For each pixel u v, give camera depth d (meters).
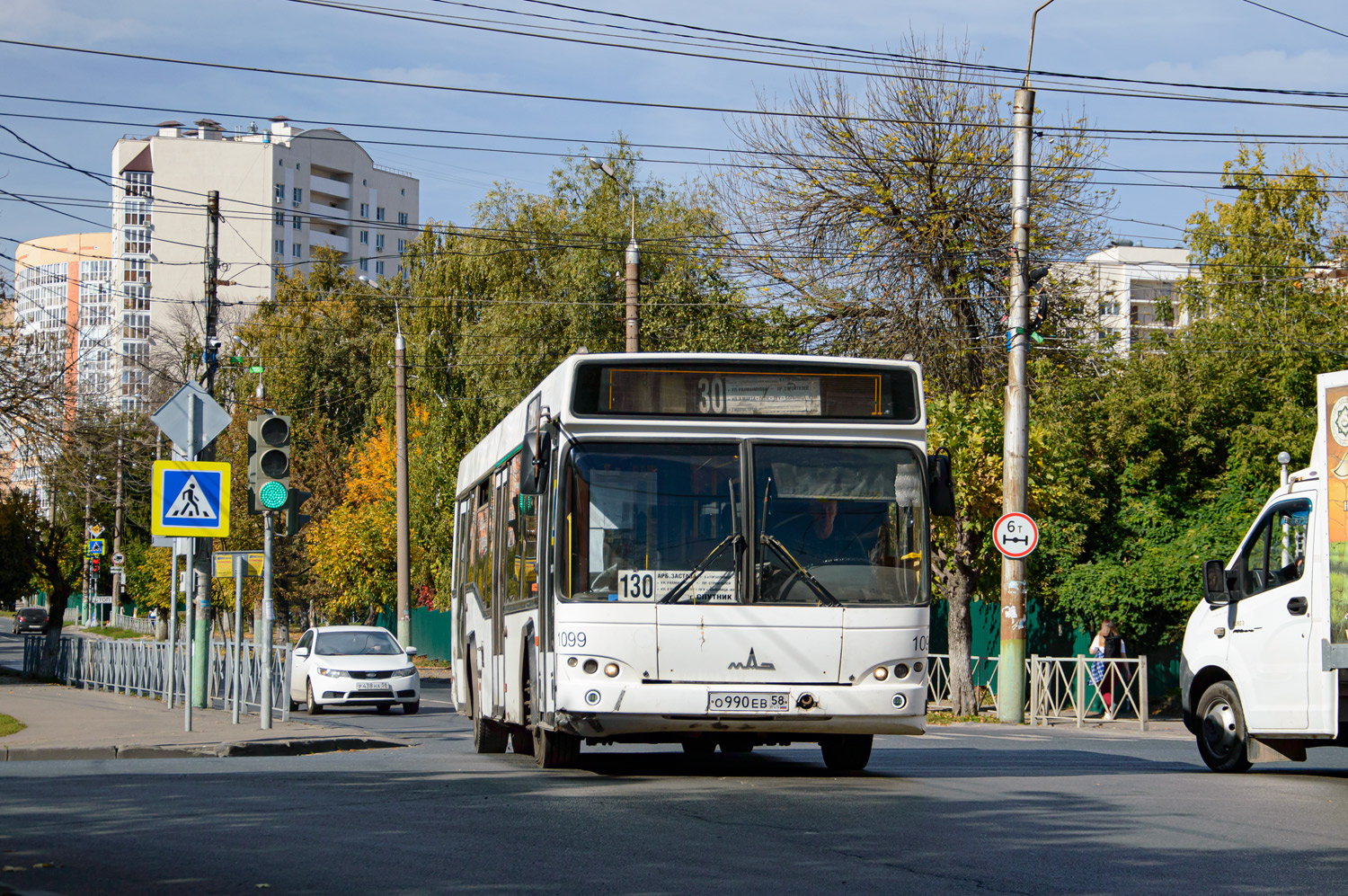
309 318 61.88
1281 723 12.46
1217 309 44.09
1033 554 27.19
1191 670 13.70
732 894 6.67
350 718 25.09
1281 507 12.88
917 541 11.26
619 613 10.84
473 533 17.02
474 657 16.19
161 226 108.81
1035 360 32.38
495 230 41.59
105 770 12.66
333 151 119.19
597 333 39.09
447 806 9.70
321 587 48.78
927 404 24.75
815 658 10.91
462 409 41.50
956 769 12.91
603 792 10.57
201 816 9.23
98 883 7.00
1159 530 27.09
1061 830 8.65
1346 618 11.56
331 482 48.97
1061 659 22.91
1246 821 9.20
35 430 31.09
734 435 11.23
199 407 17.38
